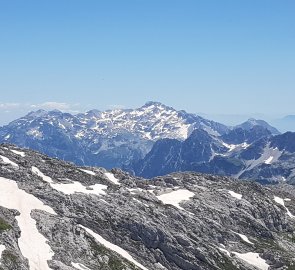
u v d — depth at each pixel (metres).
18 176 182.50
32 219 155.50
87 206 177.88
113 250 161.75
